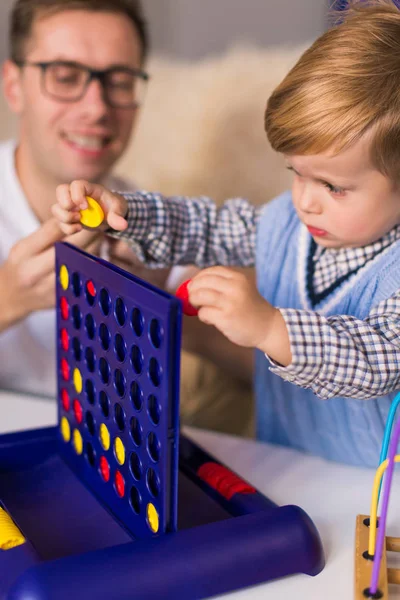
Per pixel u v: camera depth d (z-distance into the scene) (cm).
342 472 67
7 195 118
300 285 78
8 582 47
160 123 141
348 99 56
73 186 65
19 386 120
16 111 120
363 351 55
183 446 67
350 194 59
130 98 114
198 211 86
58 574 45
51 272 87
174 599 46
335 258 74
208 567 47
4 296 91
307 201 61
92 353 59
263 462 69
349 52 58
